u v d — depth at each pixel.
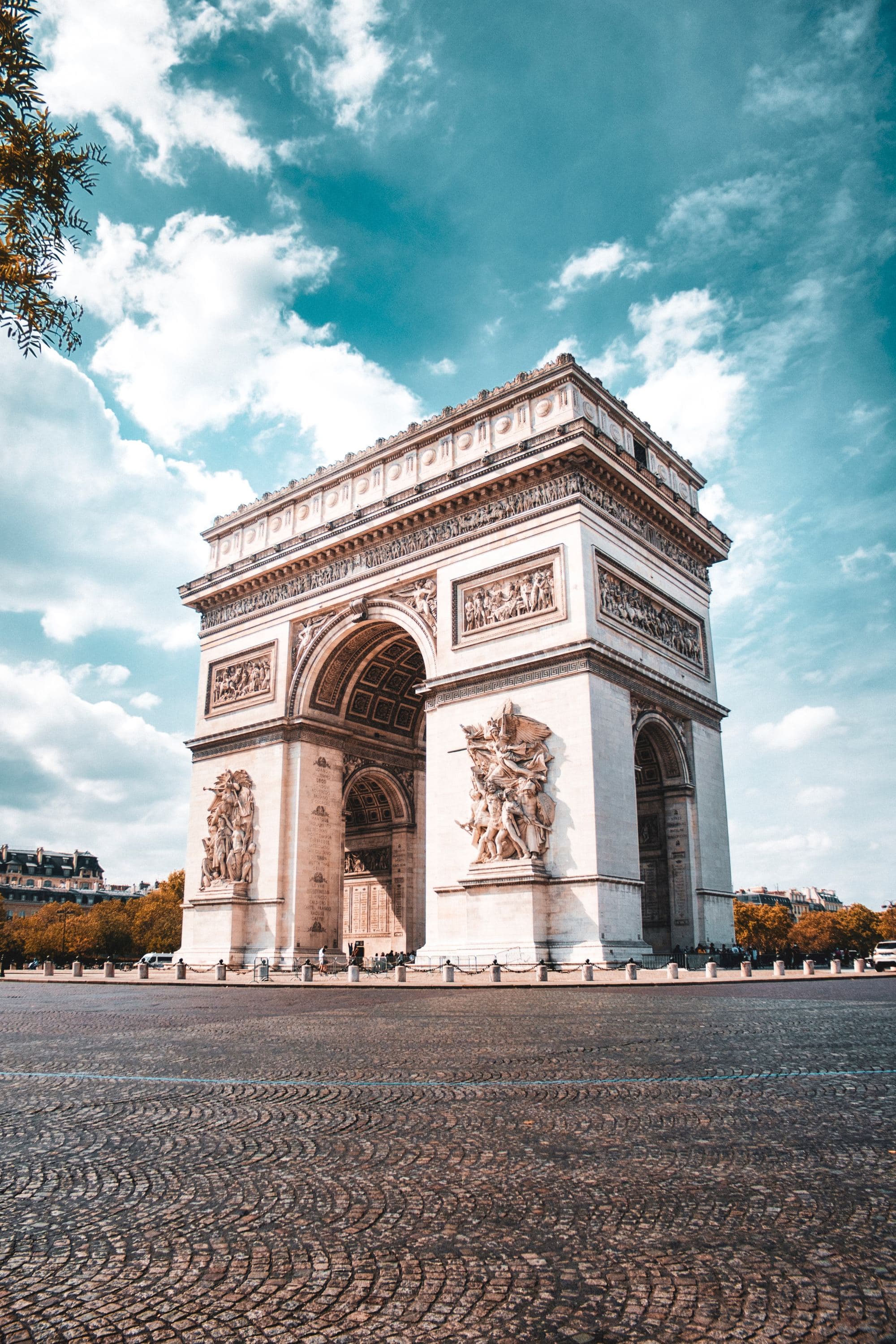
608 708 57.41
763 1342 5.80
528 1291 6.64
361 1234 7.88
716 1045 19.05
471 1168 9.80
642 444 71.19
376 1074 16.23
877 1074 15.01
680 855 65.06
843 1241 7.39
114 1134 11.91
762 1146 10.41
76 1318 6.38
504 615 61.44
